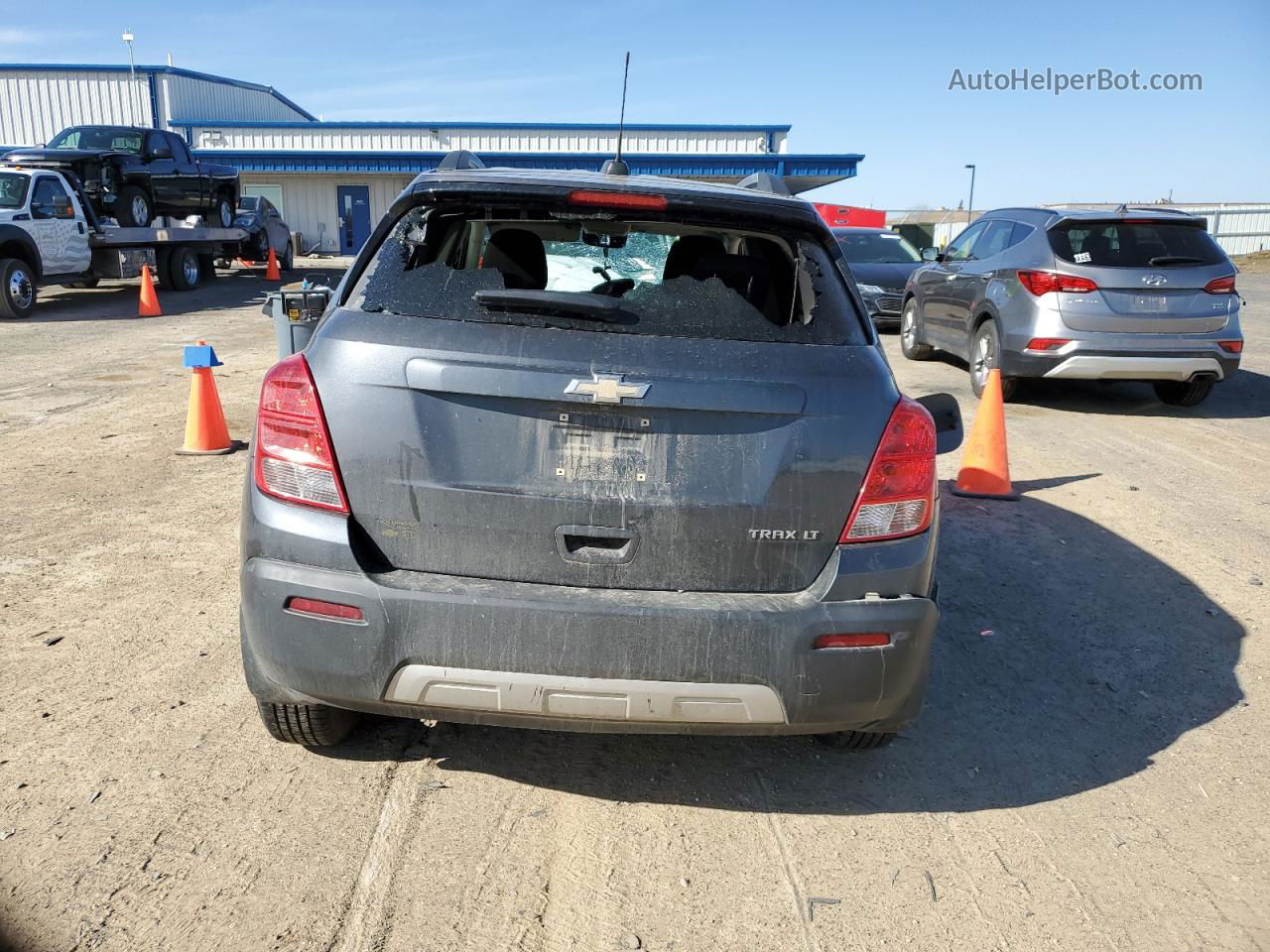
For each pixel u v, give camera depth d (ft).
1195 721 12.35
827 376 8.84
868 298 46.68
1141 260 28.60
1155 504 21.27
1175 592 16.49
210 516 18.67
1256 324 53.16
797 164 119.85
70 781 10.01
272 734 10.53
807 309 9.71
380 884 8.72
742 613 8.48
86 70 124.06
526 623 8.37
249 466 9.19
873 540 8.89
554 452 8.54
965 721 12.17
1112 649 14.34
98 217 58.80
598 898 8.69
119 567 15.93
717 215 9.68
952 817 10.17
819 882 9.05
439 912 8.40
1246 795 10.75
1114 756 11.50
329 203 122.21
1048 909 8.82
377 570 8.67
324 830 9.43
